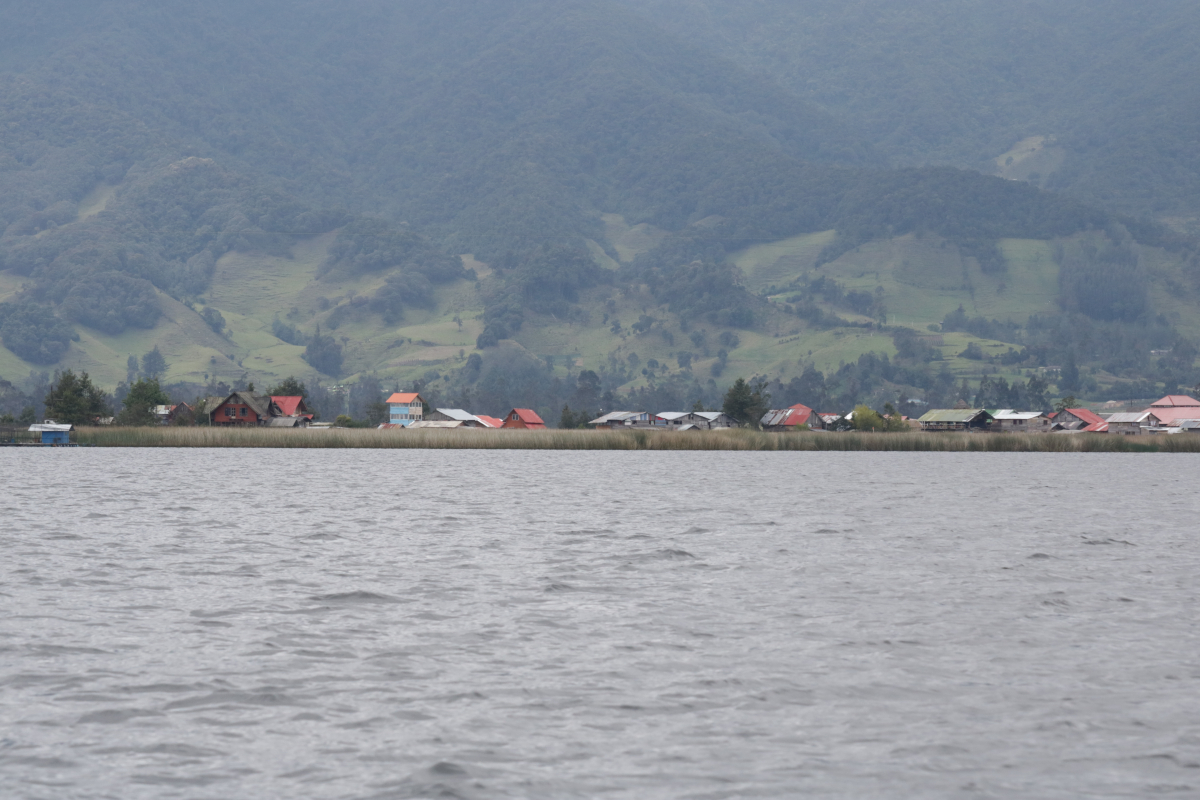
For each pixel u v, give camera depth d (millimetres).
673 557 148750
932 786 59000
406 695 75188
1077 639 95812
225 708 71938
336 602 110250
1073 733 68250
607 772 60562
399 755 63000
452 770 60594
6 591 114938
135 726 68062
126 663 83562
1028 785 59312
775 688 78062
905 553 156250
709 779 59656
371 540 166000
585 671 82312
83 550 149625
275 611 105062
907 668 84438
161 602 109625
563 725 68812
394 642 91688
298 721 69312
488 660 85562
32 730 67062
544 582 124750
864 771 61094
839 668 84125
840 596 117438
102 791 57344
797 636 96000
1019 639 95562
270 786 58250
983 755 64062
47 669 81375
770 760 62781
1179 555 156125
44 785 58062
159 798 56469
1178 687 79312
